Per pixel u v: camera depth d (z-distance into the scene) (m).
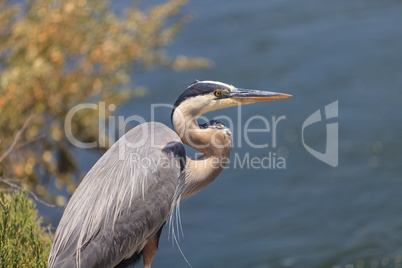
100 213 5.88
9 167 11.17
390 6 30.80
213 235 16.08
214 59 26.58
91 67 12.72
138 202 6.02
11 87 11.08
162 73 25.19
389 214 16.56
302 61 25.88
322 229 16.19
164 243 15.65
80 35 12.72
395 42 26.77
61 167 13.15
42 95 11.65
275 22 30.03
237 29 29.45
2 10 12.66
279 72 25.19
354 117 21.53
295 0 32.66
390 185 17.84
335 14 30.50
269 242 15.74
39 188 11.89
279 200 17.64
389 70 24.45
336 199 17.47
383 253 14.94
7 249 5.96
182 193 6.68
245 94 6.86
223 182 18.69
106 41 12.87
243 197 17.88
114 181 6.03
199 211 17.23
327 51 26.56
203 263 14.97
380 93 22.83
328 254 15.11
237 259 15.08
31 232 6.35
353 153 19.59
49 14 12.41
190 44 27.95
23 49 12.21
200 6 32.09
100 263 5.83
